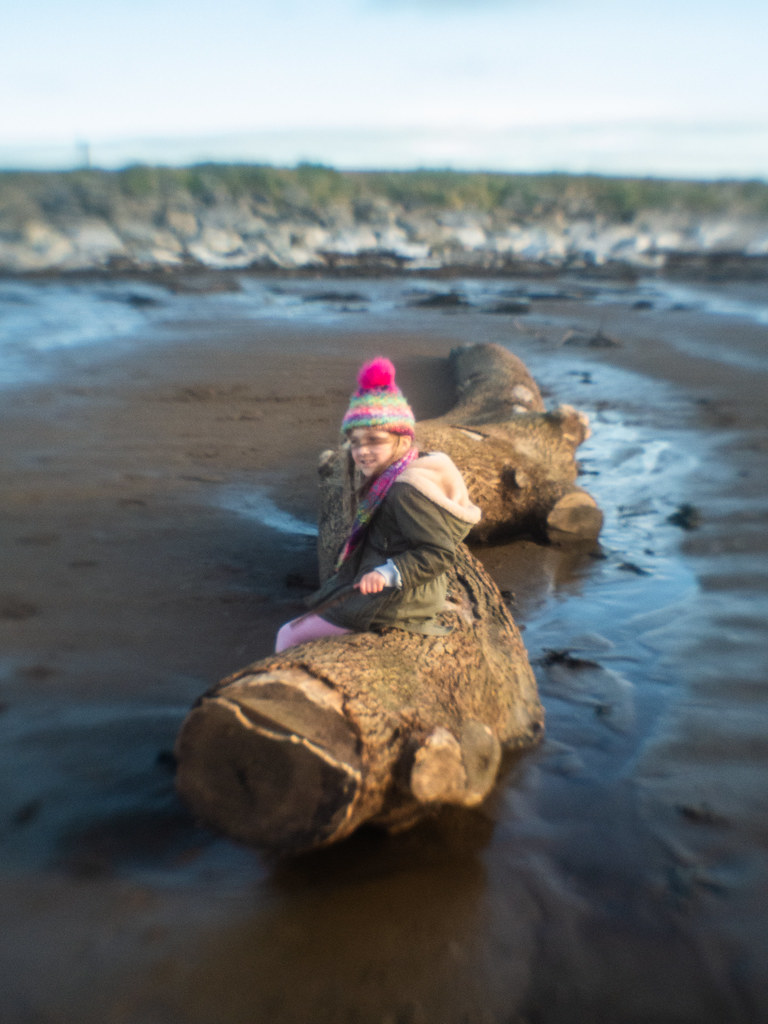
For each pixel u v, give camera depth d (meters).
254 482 5.14
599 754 2.56
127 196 18.70
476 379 7.31
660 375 8.51
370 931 1.84
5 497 4.58
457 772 2.10
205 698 2.01
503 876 2.03
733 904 1.92
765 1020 1.63
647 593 3.77
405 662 2.30
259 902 1.92
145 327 10.73
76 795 2.23
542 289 16.22
